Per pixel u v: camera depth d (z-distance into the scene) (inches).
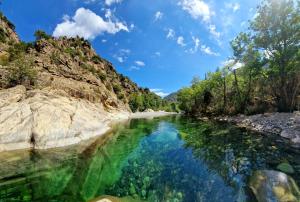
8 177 339.9
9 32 3511.3
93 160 458.9
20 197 275.1
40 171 372.2
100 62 5034.5
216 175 371.2
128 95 5152.6
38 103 644.7
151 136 815.7
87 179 352.8
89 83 2655.0
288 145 526.9
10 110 562.9
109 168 417.7
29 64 1542.8
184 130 952.9
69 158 458.0
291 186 280.5
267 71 1111.6
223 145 589.6
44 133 551.5
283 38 951.0
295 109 959.6
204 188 321.7
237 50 1173.1
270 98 1182.3
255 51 1114.1
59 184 324.8
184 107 2755.9
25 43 2844.5
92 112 979.3
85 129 721.6
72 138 620.7
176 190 319.3
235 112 1349.7
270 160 421.7
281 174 303.1
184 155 516.1
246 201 270.2
